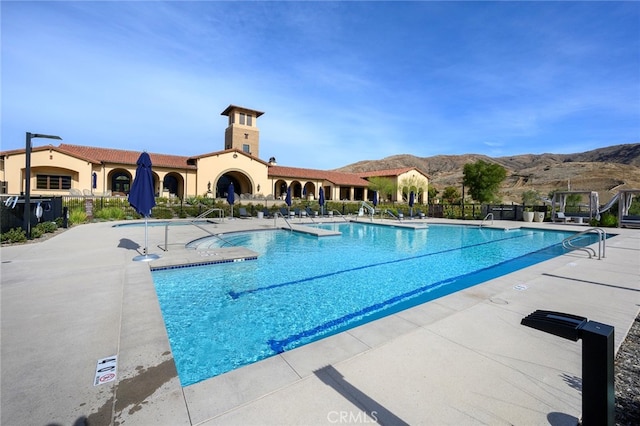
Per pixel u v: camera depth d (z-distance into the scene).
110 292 4.81
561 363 2.86
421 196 44.91
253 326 4.83
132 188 7.52
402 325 3.71
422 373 2.67
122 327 3.53
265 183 34.16
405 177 43.00
